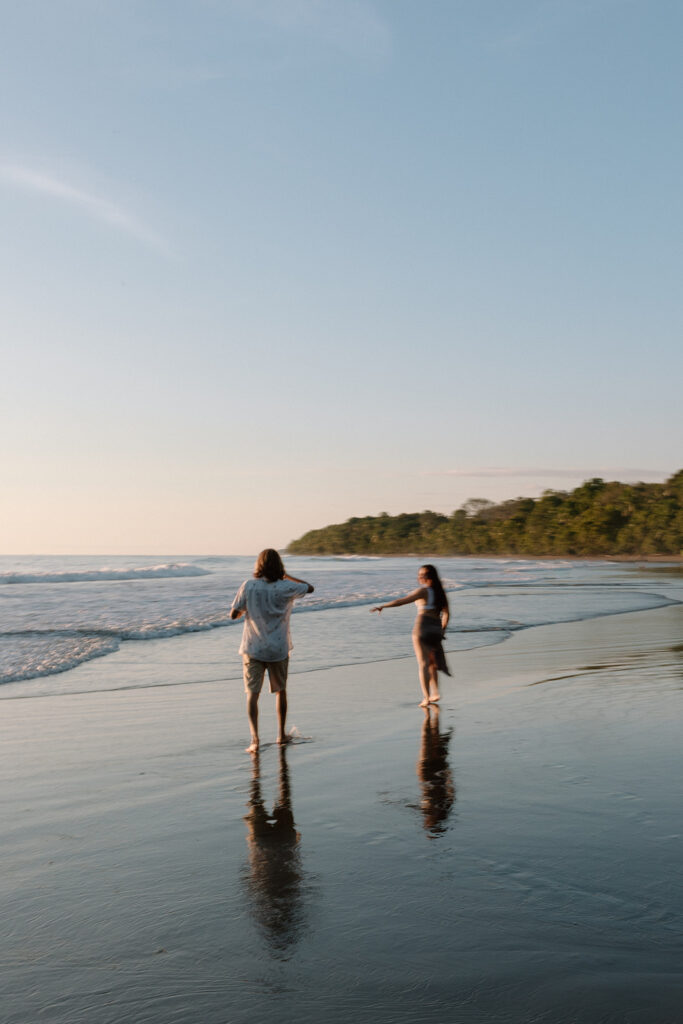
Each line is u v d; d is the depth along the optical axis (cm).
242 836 438
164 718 800
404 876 369
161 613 2011
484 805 482
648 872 366
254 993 266
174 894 354
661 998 258
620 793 502
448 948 295
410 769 584
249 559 14850
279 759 626
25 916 332
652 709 805
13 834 445
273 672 696
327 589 3172
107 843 429
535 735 690
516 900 338
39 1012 256
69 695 932
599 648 1359
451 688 971
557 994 262
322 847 415
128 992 268
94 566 9181
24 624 1708
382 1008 255
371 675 1093
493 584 4034
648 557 17575
